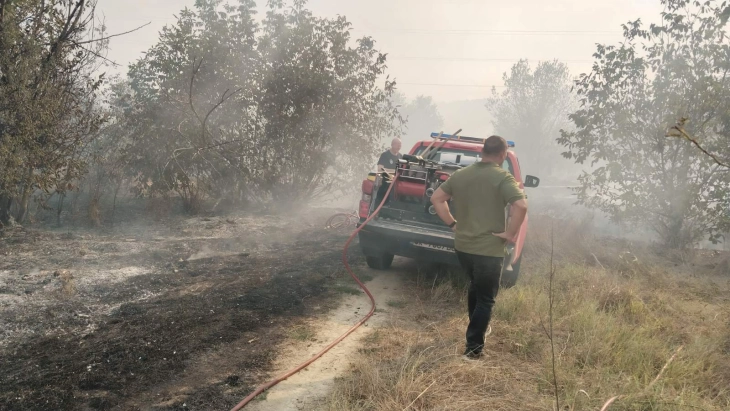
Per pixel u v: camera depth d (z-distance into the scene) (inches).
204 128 408.5
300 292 236.2
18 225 328.8
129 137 435.5
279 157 486.0
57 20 312.2
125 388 141.2
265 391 143.0
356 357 167.0
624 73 388.2
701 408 133.1
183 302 214.4
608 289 238.1
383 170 265.6
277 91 478.0
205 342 174.6
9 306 197.9
